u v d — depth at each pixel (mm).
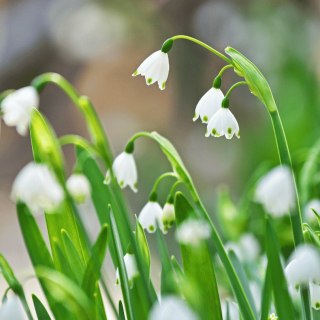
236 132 553
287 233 693
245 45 1534
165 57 564
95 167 620
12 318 497
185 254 549
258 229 767
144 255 554
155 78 564
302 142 1072
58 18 1642
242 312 541
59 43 1657
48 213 573
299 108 1178
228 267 543
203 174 1608
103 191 616
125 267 539
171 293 512
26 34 1640
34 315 1206
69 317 541
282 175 522
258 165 1253
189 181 553
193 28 1646
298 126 1124
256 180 749
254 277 675
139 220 582
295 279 517
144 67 565
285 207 522
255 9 1547
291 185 522
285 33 1470
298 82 1271
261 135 1274
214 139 1627
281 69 1369
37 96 609
